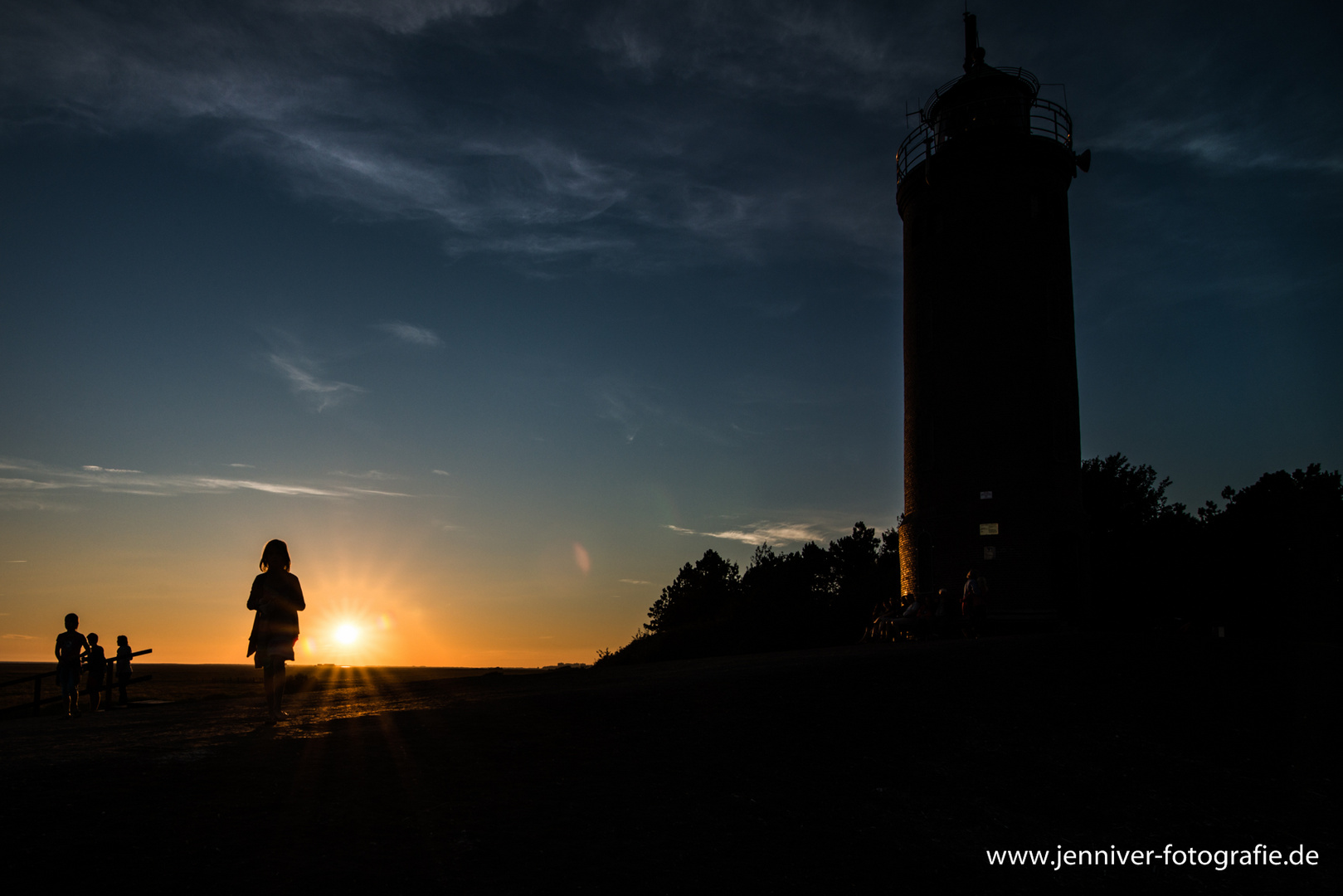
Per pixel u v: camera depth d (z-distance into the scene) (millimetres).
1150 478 49094
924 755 10156
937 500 30578
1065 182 32188
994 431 29812
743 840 7215
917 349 32375
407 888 5723
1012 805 8969
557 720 10633
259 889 5508
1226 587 41656
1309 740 11773
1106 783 9789
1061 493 29453
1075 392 30906
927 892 6816
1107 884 7496
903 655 15844
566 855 6492
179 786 7316
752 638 34875
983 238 31078
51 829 6133
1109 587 43750
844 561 70875
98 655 18359
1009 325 30328
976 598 25094
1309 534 42594
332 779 7750
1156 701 13133
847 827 7844
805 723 10969
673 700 11844
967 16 34938
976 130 31484
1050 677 14148
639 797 7930
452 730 9961
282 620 11148
